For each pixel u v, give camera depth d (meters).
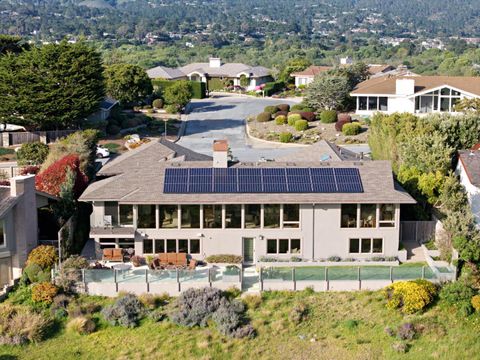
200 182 49.53
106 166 57.19
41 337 41.75
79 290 45.28
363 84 103.31
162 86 126.12
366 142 84.25
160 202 48.00
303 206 48.59
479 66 182.62
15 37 98.69
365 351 40.72
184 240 48.91
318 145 61.81
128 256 49.12
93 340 41.69
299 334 41.97
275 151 82.19
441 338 41.62
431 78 99.44
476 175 55.19
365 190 49.06
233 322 42.19
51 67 84.00
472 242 45.97
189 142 88.06
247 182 49.53
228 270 45.50
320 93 98.56
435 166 55.53
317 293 45.44
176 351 40.75
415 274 45.59
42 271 46.06
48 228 52.03
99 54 88.12
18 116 84.25
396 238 49.22
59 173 54.72
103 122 89.81
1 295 44.78
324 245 49.22
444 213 51.78
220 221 48.88
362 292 45.38
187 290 44.72
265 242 49.00
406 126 64.12
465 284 44.22
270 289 45.59
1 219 45.09
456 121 65.19
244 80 137.25
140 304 43.81
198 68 141.38
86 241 52.94
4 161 77.06
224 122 100.50
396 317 43.06
